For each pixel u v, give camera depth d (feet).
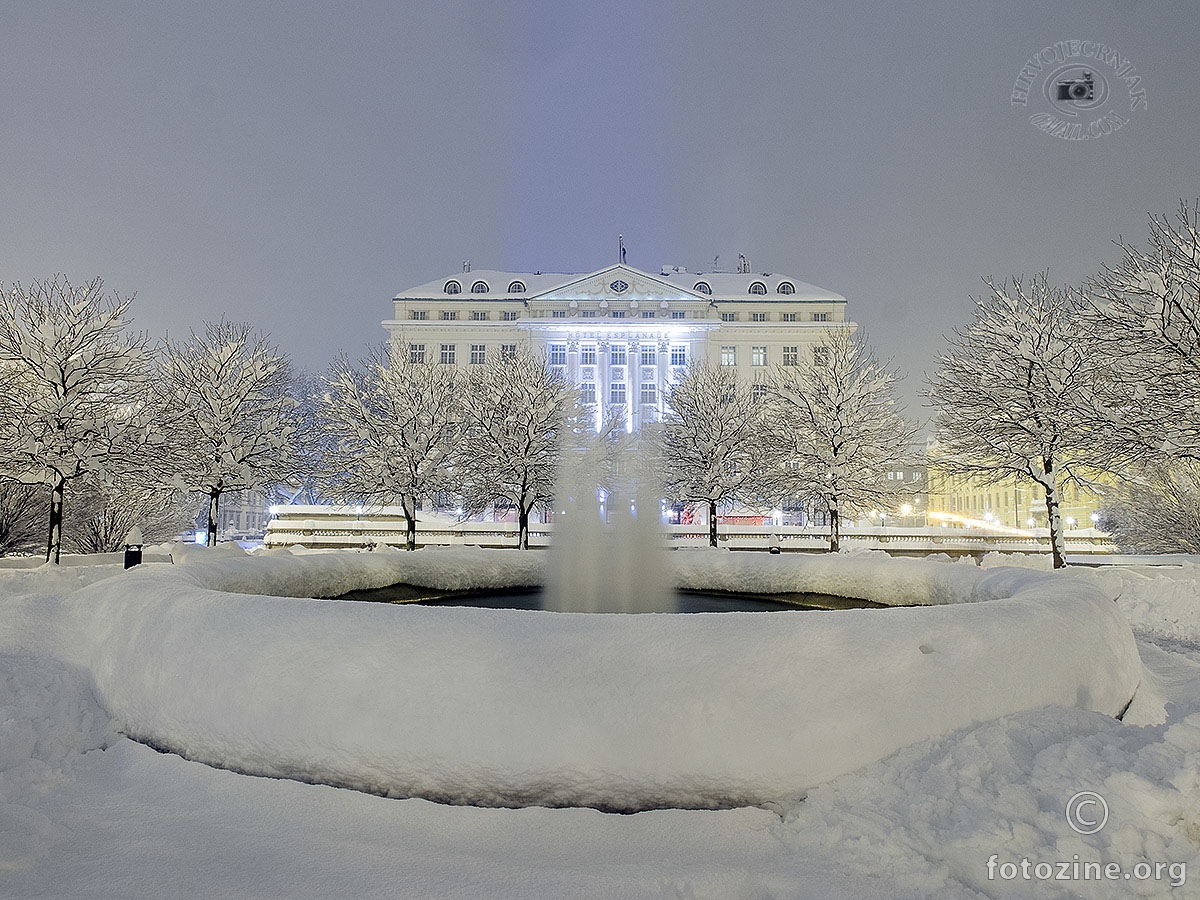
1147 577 44.45
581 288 219.20
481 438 95.45
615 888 9.57
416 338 218.59
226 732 13.10
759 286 231.91
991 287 73.87
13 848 10.41
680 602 32.40
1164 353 55.98
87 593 18.99
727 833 10.91
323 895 9.53
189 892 9.60
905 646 13.01
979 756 11.41
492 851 10.63
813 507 101.96
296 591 24.97
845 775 11.62
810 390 96.07
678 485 103.71
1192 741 10.77
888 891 9.31
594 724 11.75
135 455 63.16
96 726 14.89
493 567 34.22
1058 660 13.98
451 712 12.02
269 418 85.76
